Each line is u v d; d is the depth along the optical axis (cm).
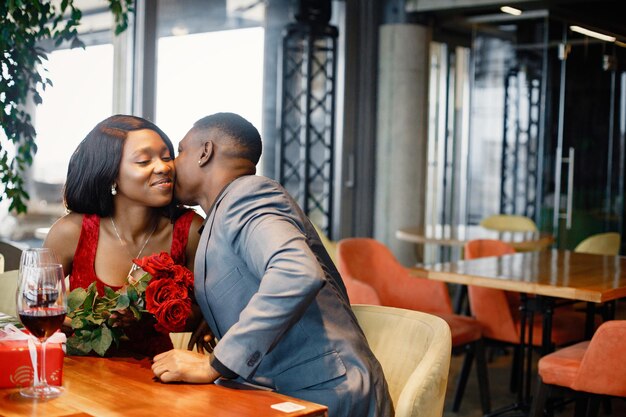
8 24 295
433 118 799
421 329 204
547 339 371
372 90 725
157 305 180
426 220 795
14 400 157
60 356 168
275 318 161
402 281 427
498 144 708
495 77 708
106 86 492
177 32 539
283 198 179
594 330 404
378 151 729
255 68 614
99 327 191
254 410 154
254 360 164
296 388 180
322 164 704
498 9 697
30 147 327
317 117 702
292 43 662
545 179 684
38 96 313
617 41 655
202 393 164
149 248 217
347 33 704
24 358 167
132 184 201
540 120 685
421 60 722
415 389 178
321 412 157
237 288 178
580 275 383
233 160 190
